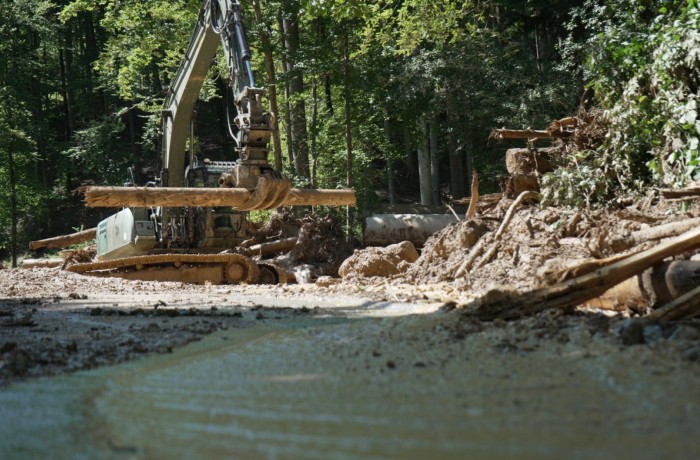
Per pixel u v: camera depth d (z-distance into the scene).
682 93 16.58
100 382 6.31
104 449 4.23
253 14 42.38
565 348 6.80
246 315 11.58
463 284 16.06
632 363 5.93
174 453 4.09
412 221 33.47
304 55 39.88
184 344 8.48
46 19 71.75
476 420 4.51
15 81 67.00
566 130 20.06
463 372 5.95
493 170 42.06
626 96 17.59
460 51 40.03
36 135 67.94
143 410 5.16
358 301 13.43
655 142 16.77
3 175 64.56
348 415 4.77
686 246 9.04
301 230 34.97
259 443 4.23
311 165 45.88
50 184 77.88
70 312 12.92
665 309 8.02
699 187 12.82
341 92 42.34
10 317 12.05
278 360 7.03
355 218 42.62
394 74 42.28
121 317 11.78
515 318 8.80
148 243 28.30
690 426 4.17
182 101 26.22
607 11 27.97
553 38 45.38
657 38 17.38
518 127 37.75
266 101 47.62
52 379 6.52
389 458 3.87
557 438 4.07
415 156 72.19
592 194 17.48
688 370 5.56
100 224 32.56
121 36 46.78
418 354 6.89
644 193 16.84
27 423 4.95
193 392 5.71
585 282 8.89
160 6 43.81
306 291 16.66
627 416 4.43
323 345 7.82
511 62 40.50
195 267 26.95
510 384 5.44
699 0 16.83
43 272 23.94
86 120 80.75
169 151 27.30
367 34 38.19
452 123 42.88
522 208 18.36
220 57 48.44
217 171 28.08
